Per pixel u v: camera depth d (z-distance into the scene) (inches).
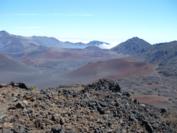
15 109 978.7
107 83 1477.6
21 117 937.5
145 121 1186.0
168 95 5753.0
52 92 1214.9
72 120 1010.7
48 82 6284.5
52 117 973.8
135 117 1201.4
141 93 5841.5
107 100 1267.2
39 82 6186.0
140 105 1363.2
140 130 1118.4
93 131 983.0
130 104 1322.6
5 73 7416.3
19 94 1104.8
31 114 965.2
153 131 1163.3
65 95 1210.0
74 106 1120.8
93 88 1396.4
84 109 1119.0
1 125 865.5
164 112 1434.5
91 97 1256.2
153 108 1438.2
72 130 938.1
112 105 1227.9
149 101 4741.6
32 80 6515.8
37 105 1040.2
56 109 1051.9
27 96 1095.0
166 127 1242.6
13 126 873.5
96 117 1085.1
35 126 911.0
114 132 1024.9
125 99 1354.6
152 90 6264.8
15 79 6510.8
